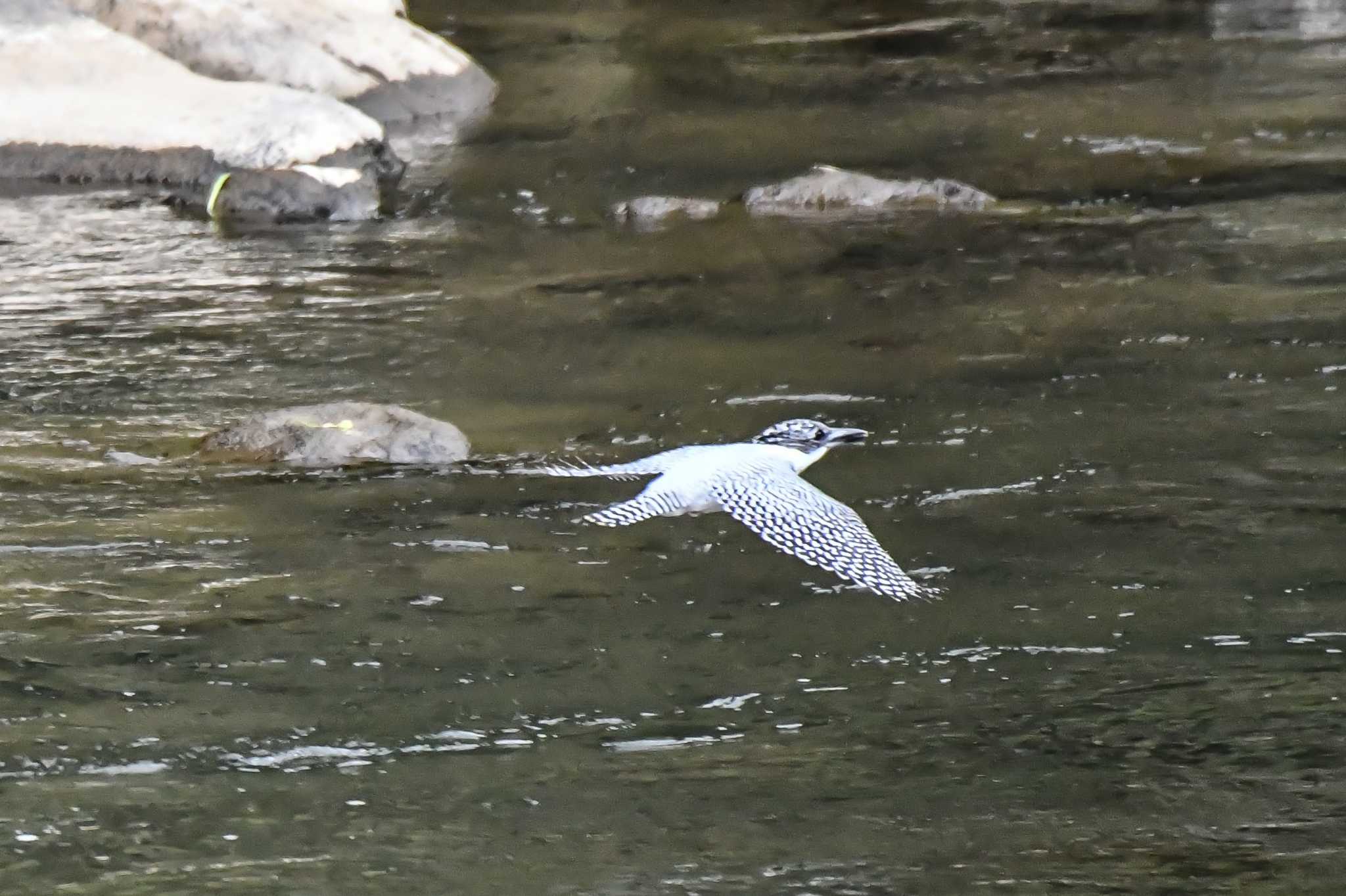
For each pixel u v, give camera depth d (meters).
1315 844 8.40
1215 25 29.52
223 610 10.85
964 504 12.24
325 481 12.83
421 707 9.77
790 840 8.50
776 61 28.16
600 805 8.84
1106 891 8.07
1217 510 12.04
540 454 13.30
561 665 10.22
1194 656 10.20
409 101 24.64
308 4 24.95
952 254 18.25
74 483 12.75
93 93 21.97
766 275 17.75
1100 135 23.00
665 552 11.69
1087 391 14.27
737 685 9.98
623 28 30.47
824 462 13.02
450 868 8.30
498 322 16.48
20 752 9.28
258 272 18.14
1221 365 14.73
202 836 8.58
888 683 9.98
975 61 27.80
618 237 19.31
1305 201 19.52
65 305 16.97
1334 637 10.37
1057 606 10.83
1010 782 8.98
